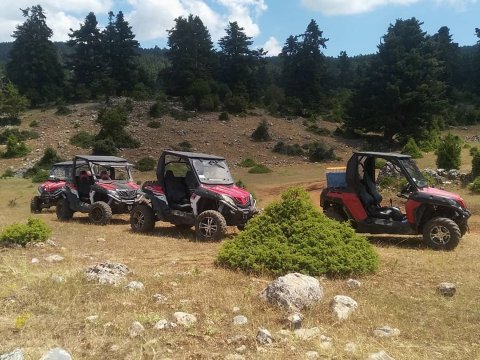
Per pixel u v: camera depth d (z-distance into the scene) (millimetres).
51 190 19547
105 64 69438
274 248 7129
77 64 69500
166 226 13648
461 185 20844
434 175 22047
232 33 66812
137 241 10695
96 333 4406
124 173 16594
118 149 41938
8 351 3947
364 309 5379
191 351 4117
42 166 38062
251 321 4906
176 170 12586
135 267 7512
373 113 47219
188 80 61875
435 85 46500
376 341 4492
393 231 10539
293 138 47219
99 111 54812
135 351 4027
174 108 55062
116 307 5152
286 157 41438
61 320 4707
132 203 15047
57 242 10203
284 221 7574
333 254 7035
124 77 68812
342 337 4562
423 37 47875
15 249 8891
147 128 47562
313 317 5105
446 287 6082
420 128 45188
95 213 14664
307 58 65938
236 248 7457
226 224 11094
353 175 10891
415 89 45312
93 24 69500
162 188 11930
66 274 6375
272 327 4746
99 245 10047
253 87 67562
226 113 52438
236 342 4355
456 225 9789
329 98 69562
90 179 15914
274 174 34375
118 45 68438
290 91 67125
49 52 70562
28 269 6801
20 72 69375
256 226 7668
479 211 16234
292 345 4305
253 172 35000
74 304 5188
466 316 5223
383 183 20438
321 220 7668
